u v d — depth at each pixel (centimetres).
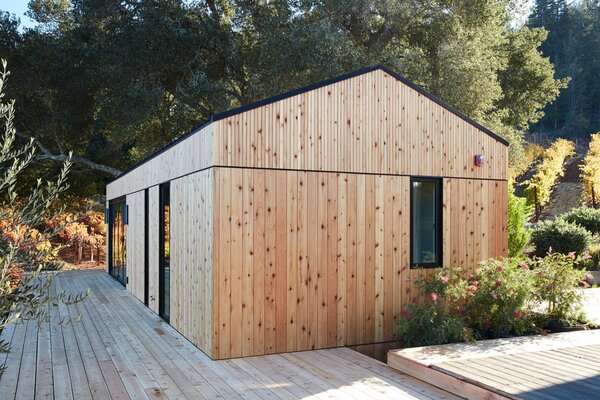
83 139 2145
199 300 632
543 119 5669
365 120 672
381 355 669
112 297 1055
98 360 581
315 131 639
